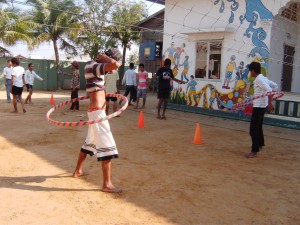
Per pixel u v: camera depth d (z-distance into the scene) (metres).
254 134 6.62
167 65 10.93
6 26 20.64
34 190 4.52
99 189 4.64
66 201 4.20
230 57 12.04
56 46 22.92
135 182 4.96
